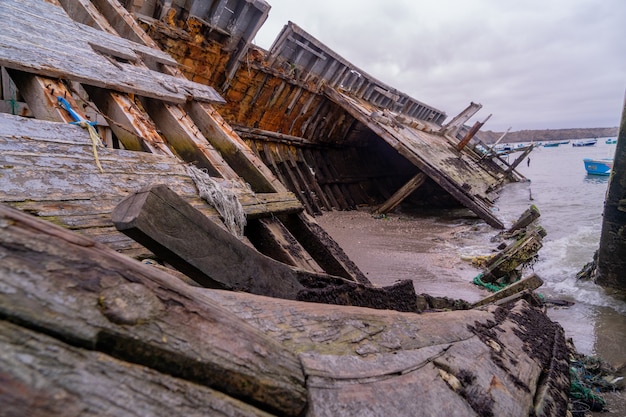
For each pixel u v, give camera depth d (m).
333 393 1.28
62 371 0.76
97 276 0.93
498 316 3.27
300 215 4.13
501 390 2.04
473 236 11.52
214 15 8.10
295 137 13.55
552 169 44.84
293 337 1.48
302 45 11.34
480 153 27.55
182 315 1.04
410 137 16.20
